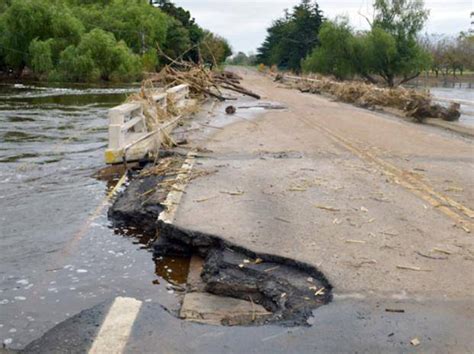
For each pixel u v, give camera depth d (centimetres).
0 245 589
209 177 812
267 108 2031
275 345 351
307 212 636
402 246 527
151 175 839
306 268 473
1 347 381
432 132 1412
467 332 366
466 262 489
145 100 1131
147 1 7838
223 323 405
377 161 966
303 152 1048
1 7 5512
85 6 7025
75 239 613
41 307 447
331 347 347
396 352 341
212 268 490
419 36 5297
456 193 744
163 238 573
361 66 5112
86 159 1091
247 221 593
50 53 4753
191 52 6750
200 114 1714
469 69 7862
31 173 955
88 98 2847
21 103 2473
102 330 371
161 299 465
